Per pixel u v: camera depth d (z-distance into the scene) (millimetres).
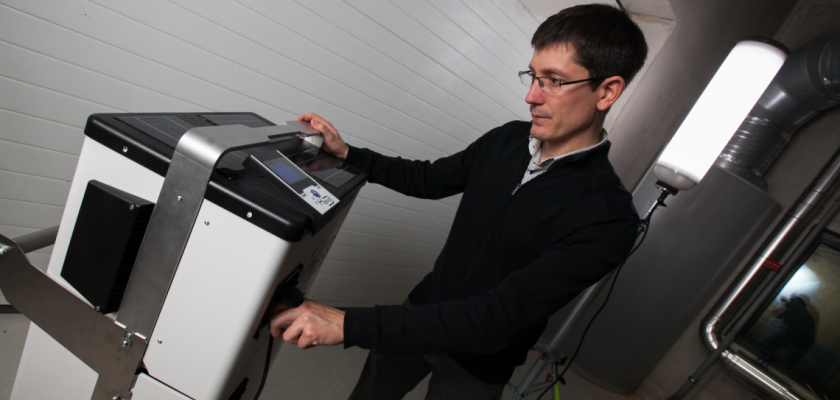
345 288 2168
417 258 2342
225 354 581
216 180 514
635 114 2434
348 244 2047
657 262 2461
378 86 1748
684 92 2895
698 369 2549
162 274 561
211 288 554
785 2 2799
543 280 707
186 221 531
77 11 1190
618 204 795
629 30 741
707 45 2719
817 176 2314
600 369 2705
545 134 809
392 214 2102
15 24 1140
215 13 1355
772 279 2375
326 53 1584
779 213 2457
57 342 650
